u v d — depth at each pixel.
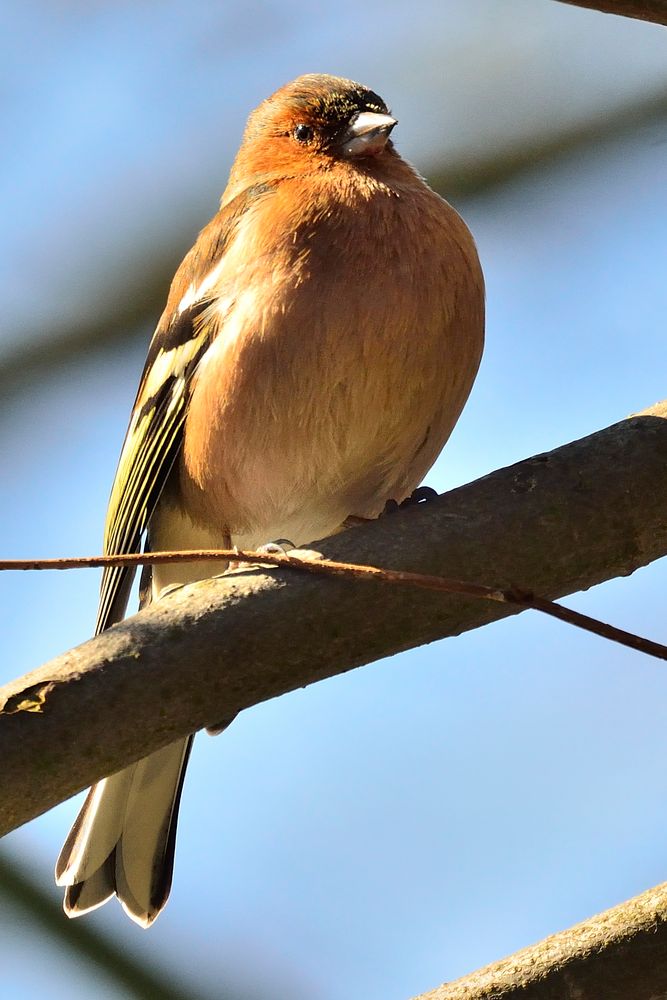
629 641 5.04
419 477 8.09
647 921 5.30
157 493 8.20
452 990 5.38
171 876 7.46
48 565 5.22
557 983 5.28
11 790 5.17
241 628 5.41
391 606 5.50
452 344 7.47
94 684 5.28
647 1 5.52
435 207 7.68
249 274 7.46
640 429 5.75
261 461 7.66
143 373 8.59
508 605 5.58
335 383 7.32
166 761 7.57
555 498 5.62
